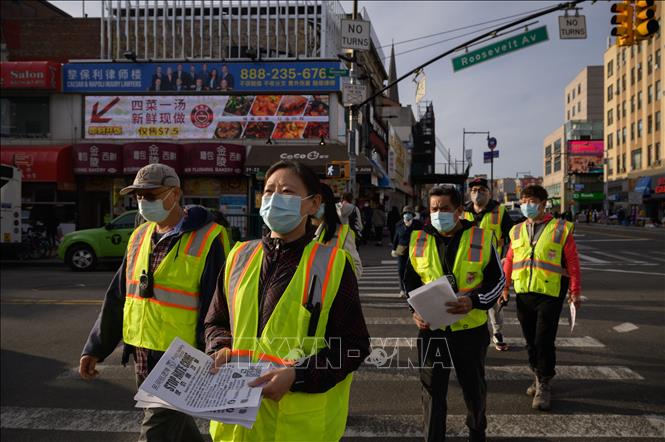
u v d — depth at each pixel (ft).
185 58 70.38
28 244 56.08
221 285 7.38
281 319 6.37
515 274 15.67
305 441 6.17
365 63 103.65
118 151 67.62
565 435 13.28
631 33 41.29
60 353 21.33
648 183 161.17
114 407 15.75
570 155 250.37
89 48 81.97
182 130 70.18
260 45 73.97
